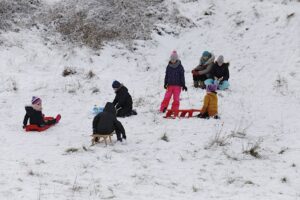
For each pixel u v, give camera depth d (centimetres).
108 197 2467
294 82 6031
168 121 4484
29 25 6906
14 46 6284
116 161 3244
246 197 2667
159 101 5250
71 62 6209
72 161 3158
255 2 8100
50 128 4109
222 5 8281
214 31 7675
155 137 3950
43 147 3497
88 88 5444
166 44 7306
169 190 2720
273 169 3309
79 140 3772
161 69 6612
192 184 2888
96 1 7719
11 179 2622
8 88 5147
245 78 6381
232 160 3472
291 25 7244
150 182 2850
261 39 7212
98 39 6900
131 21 7488
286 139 4134
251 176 3134
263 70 6512
